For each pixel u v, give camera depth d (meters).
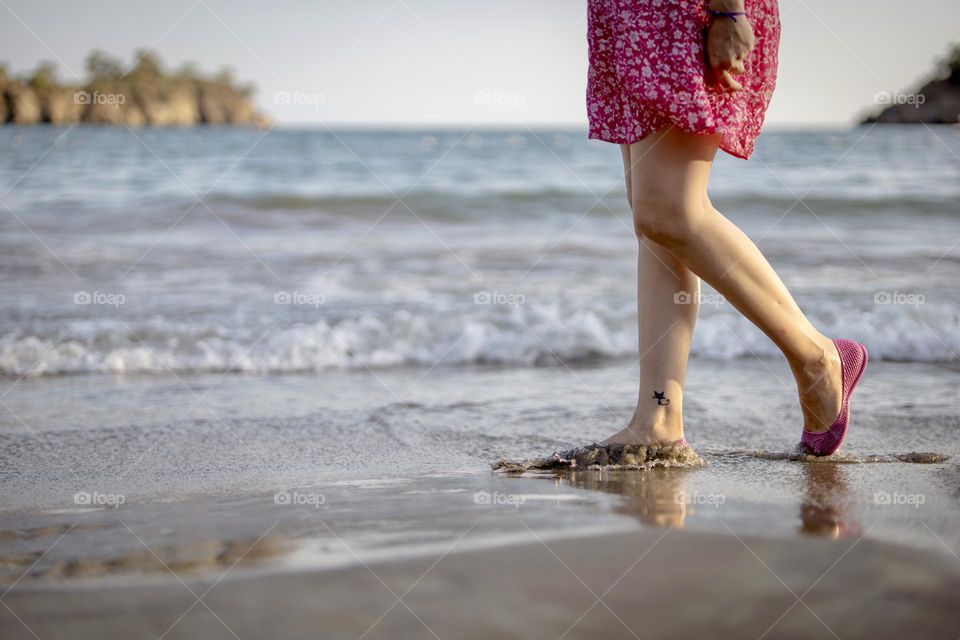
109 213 8.34
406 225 8.10
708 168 1.75
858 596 1.13
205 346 3.97
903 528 1.40
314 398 3.11
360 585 1.18
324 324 4.18
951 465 1.99
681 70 1.66
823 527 1.41
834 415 2.01
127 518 1.63
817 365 1.96
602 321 4.40
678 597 1.13
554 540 1.36
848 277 5.42
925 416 2.64
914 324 4.18
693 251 1.78
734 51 1.63
